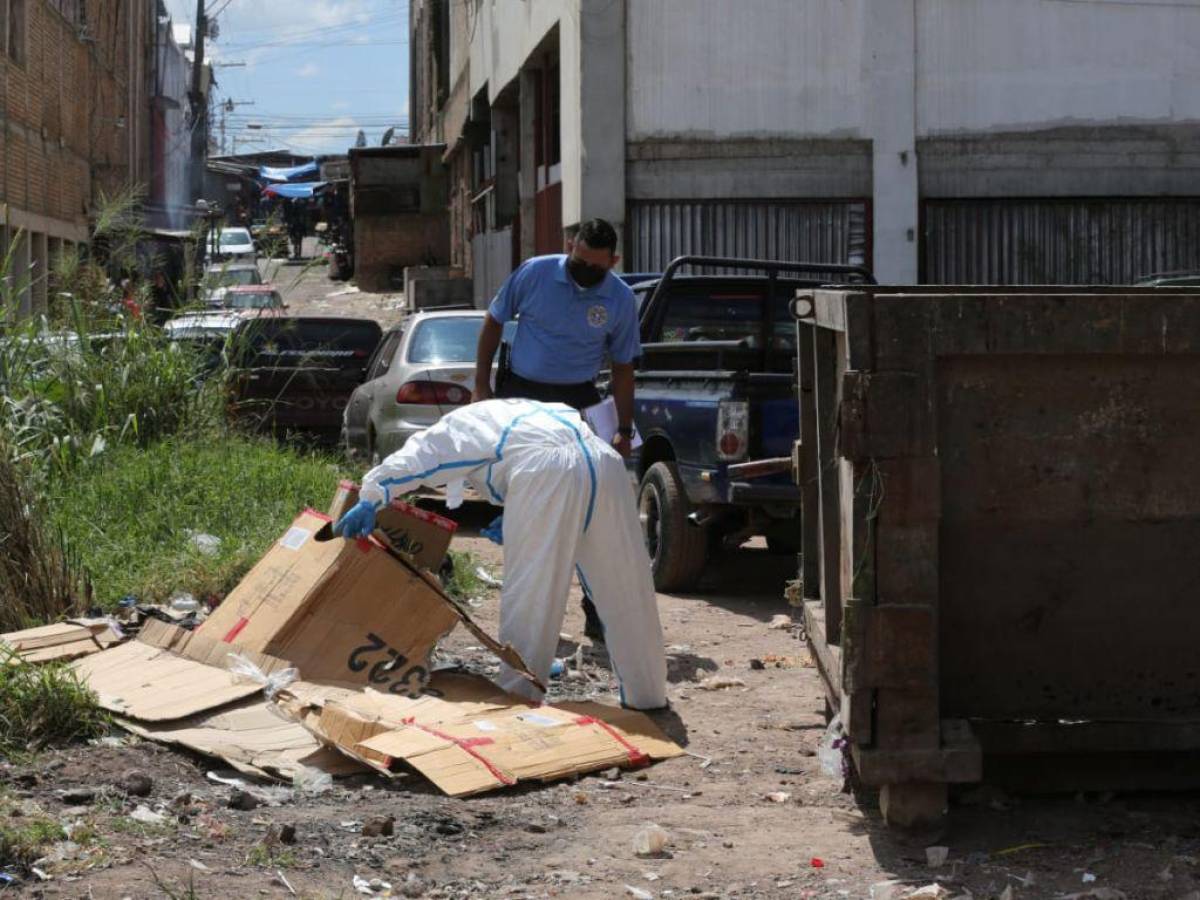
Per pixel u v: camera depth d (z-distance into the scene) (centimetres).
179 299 1297
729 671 701
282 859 429
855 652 427
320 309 3916
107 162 3666
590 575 602
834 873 422
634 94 1852
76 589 722
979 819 465
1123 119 1897
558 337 716
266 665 593
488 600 859
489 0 2995
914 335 421
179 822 461
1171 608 451
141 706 562
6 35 2441
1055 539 444
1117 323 423
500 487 595
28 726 536
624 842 450
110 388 1166
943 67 1873
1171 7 1884
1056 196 1902
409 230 4516
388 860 433
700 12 1844
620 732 556
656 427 925
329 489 1017
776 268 967
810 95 1864
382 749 512
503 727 540
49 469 1006
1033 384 432
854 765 486
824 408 516
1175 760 480
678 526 902
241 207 6700
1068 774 480
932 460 421
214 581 791
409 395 1249
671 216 1869
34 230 2703
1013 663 455
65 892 398
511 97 2877
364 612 602
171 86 5422
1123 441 436
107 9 3709
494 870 427
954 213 1900
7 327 1098
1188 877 408
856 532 427
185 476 1002
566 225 1992
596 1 1830
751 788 510
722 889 411
